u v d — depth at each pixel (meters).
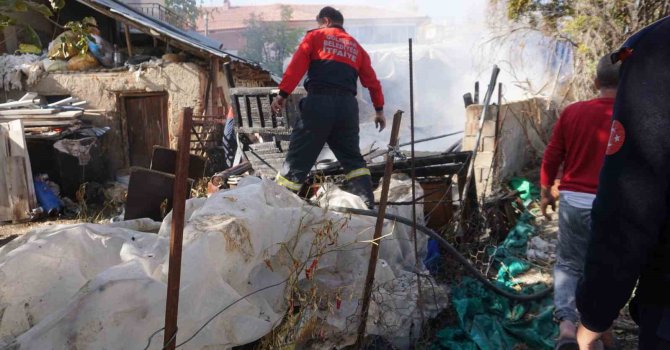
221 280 2.20
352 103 4.09
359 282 2.89
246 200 2.63
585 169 2.85
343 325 2.66
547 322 3.35
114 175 11.58
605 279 1.29
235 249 2.31
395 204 3.98
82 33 3.96
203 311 2.09
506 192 5.95
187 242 2.21
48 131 10.07
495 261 4.46
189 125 1.69
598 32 7.65
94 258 2.36
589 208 2.78
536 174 7.29
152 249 2.32
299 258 2.77
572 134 2.91
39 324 1.88
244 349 2.49
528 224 5.41
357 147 4.23
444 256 4.43
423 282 3.44
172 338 1.77
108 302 1.90
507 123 6.70
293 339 2.39
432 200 4.99
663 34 1.26
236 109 5.66
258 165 5.26
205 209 2.50
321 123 3.96
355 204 3.56
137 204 3.48
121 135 11.77
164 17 23.80
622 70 1.34
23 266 2.14
